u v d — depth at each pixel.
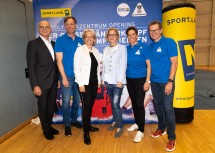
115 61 2.53
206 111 3.75
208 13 10.91
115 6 2.94
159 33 2.27
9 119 2.90
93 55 2.46
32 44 2.46
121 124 2.77
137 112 2.61
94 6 2.96
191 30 2.94
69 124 2.87
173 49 2.19
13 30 3.02
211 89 5.86
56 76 2.67
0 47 2.70
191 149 2.35
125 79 2.64
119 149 2.40
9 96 2.89
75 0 2.95
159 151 2.33
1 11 2.73
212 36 11.11
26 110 3.38
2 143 2.66
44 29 2.48
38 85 2.50
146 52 2.43
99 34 3.01
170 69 2.23
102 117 3.24
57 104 3.24
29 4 3.53
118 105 2.70
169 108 2.27
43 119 2.67
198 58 11.66
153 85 2.42
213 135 2.71
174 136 2.33
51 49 2.60
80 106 3.17
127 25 2.97
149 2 2.92
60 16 2.98
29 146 2.56
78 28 3.01
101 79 2.80
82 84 2.36
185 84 3.02
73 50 2.63
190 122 3.19
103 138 2.72
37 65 2.51
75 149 2.44
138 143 2.54
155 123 3.19
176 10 2.86
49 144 2.60
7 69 2.85
